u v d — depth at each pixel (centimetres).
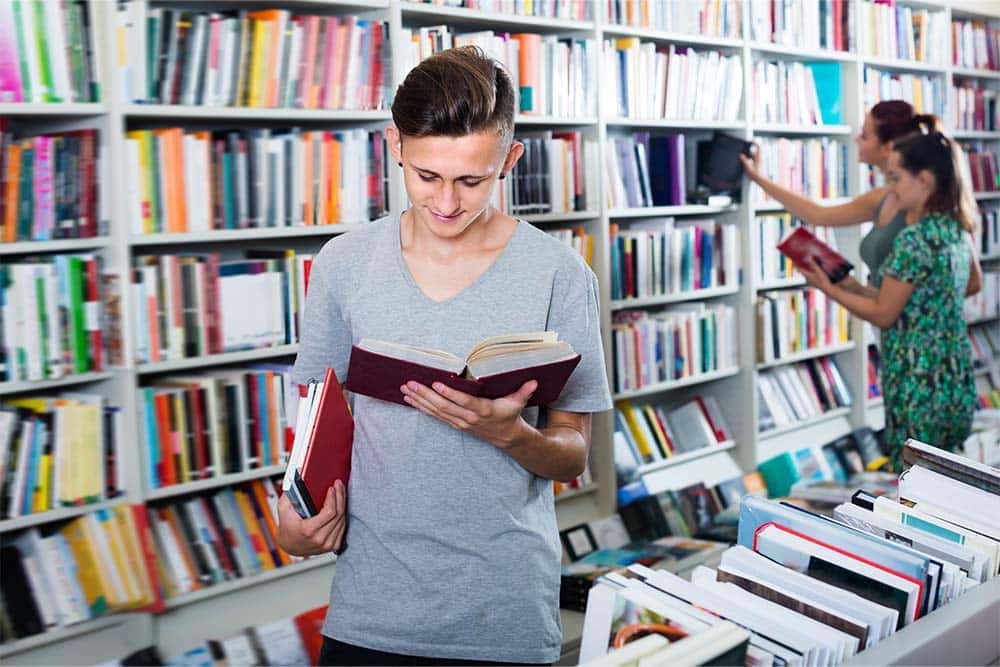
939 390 356
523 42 372
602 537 400
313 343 174
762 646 121
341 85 320
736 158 452
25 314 259
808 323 511
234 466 299
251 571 304
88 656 259
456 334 161
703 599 131
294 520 164
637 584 132
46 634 256
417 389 152
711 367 459
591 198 397
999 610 137
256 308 304
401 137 155
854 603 131
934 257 348
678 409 469
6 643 250
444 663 161
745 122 465
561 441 164
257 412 304
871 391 553
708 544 393
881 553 138
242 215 300
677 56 433
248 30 296
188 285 288
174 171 284
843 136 533
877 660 119
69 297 267
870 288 388
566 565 370
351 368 157
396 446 162
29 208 260
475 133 149
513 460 162
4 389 255
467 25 379
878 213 397
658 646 114
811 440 514
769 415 488
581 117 393
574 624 336
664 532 417
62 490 266
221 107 293
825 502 386
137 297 278
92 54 268
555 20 382
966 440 403
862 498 167
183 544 292
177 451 287
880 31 547
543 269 164
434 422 160
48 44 260
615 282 412
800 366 518
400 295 164
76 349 270
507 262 164
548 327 166
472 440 160
